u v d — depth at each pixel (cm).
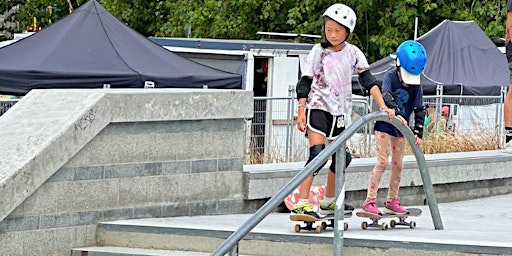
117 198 934
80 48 1948
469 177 1316
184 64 2047
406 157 1278
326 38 828
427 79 2478
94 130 908
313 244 810
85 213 909
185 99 977
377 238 787
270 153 1533
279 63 2456
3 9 3941
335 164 786
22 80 1841
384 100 844
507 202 1285
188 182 990
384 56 3067
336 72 828
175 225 898
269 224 919
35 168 855
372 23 3189
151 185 960
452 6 3155
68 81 1866
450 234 846
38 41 1959
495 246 746
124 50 1992
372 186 888
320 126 827
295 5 3272
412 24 3108
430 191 907
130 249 893
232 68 2434
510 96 1141
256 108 1571
